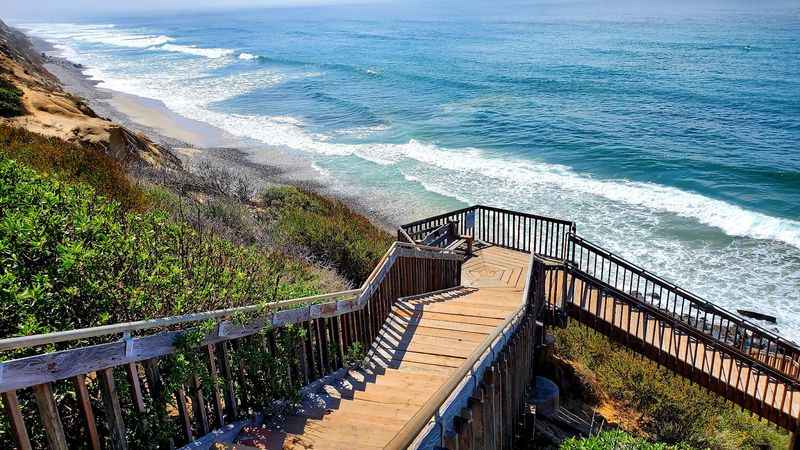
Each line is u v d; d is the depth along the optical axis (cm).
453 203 2700
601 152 3500
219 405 507
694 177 3012
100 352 395
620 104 4934
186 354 466
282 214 1612
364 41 11756
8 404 337
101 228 572
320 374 671
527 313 911
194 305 553
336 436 518
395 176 3109
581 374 1130
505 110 4794
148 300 514
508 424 733
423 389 647
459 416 525
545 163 3319
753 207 2600
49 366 359
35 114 2106
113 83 6494
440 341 808
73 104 2850
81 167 1201
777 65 6688
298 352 624
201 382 484
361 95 5550
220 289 606
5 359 391
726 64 6919
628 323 1055
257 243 1194
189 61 8912
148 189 1324
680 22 14000
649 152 3453
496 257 1340
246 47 11138
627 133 3944
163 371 471
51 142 1428
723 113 4484
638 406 1080
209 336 495
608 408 1068
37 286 429
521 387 847
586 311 1109
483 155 3516
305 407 583
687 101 4969
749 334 1581
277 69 7588
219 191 1712
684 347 1050
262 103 5191
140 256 541
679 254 2122
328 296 662
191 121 4434
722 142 3666
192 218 1127
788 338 1600
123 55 10206
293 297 716
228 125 4303
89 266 493
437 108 4919
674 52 8219
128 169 1582
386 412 577
